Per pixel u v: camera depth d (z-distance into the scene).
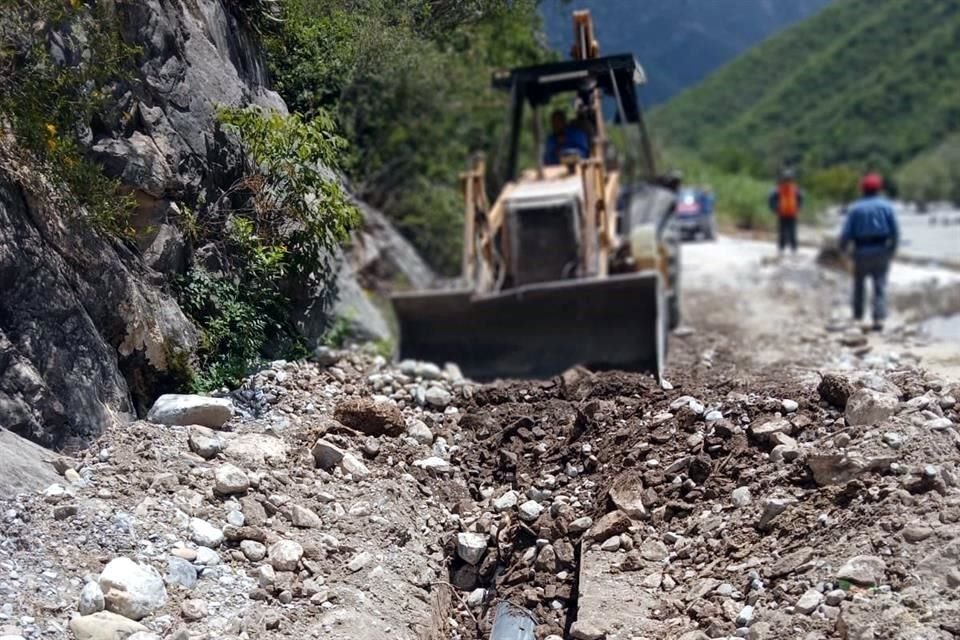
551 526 6.02
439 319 10.12
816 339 12.54
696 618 5.02
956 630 4.30
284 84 7.72
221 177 7.04
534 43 12.49
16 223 5.69
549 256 10.35
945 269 22.47
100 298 6.07
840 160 84.62
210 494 5.50
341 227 6.94
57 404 5.64
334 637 4.75
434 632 5.26
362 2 7.51
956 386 6.41
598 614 5.14
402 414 6.98
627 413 6.89
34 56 5.84
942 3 95.12
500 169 11.30
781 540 5.36
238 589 4.96
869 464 5.45
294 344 7.44
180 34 6.86
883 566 4.77
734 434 6.26
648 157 13.16
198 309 6.77
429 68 10.12
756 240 31.41
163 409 6.08
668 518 5.91
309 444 6.30
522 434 6.93
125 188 6.33
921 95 89.56
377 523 5.72
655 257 11.20
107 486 5.36
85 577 4.71
